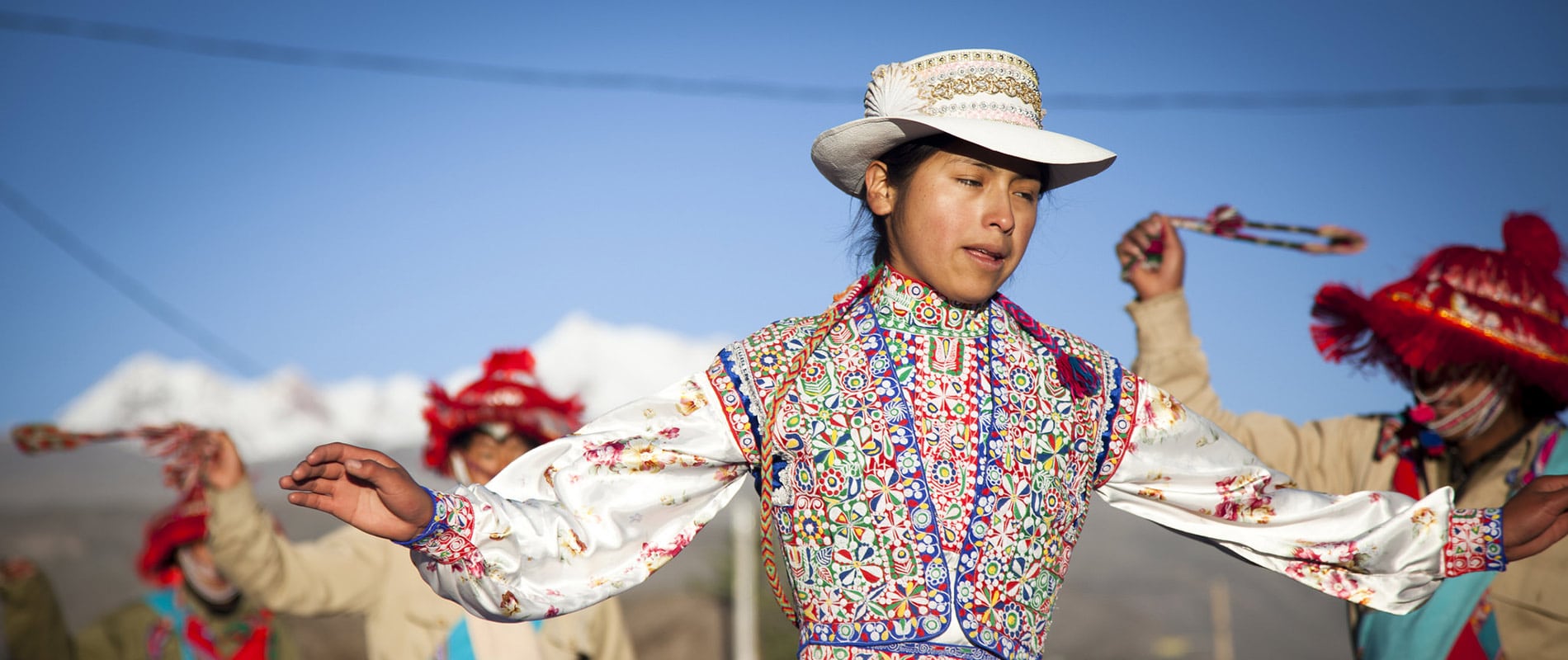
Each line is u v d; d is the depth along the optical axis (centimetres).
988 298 213
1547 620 290
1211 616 1436
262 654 504
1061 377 219
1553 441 307
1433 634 298
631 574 206
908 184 214
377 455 187
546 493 208
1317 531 230
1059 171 237
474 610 201
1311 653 1379
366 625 436
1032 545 208
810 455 207
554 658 430
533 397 454
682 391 214
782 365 214
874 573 202
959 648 200
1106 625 1410
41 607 493
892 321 215
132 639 491
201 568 495
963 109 212
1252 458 232
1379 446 327
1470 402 310
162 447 421
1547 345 300
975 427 208
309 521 1367
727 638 1103
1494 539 229
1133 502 229
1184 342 363
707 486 213
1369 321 319
